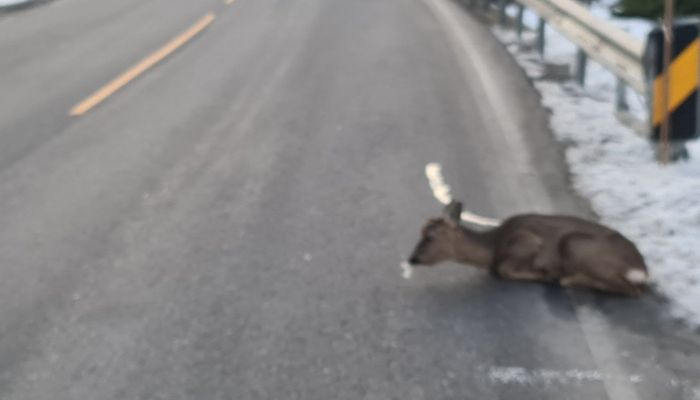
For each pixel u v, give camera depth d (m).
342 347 7.39
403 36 21.64
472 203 10.44
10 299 8.45
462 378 6.91
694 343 7.35
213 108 15.36
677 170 11.33
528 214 8.55
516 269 8.31
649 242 9.12
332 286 8.48
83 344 7.55
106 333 7.72
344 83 16.92
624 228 9.50
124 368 7.16
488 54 19.39
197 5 28.03
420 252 8.41
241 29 23.27
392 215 10.20
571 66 17.98
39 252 9.52
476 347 7.35
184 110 15.29
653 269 8.53
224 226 10.03
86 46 21.67
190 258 9.21
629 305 7.97
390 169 11.80
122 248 9.54
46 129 14.41
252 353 7.32
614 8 22.23
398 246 9.35
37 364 7.28
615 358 7.14
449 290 8.37
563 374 6.93
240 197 10.95
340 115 14.63
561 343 7.39
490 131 13.49
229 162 12.33
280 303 8.17
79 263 9.20
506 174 11.45
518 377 6.91
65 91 17.03
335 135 13.48
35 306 8.28
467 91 16.09
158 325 7.83
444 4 27.48
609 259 7.99
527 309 7.96
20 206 10.95
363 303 8.14
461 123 13.99
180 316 7.98
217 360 7.23
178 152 12.90
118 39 22.47
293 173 11.78
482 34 21.94
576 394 6.66
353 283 8.54
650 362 7.08
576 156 12.09
